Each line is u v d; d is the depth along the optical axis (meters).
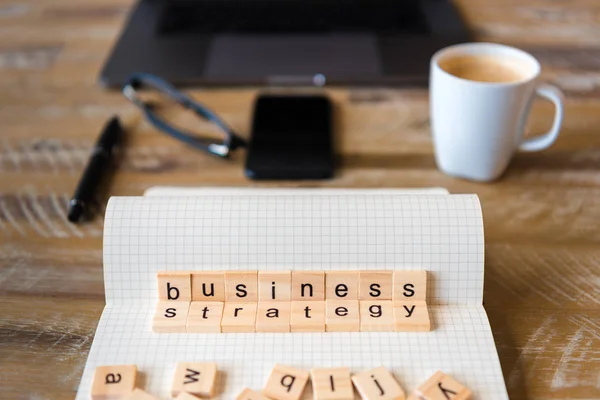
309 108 0.57
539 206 0.47
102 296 0.40
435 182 0.49
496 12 0.76
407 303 0.35
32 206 0.47
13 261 0.43
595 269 0.42
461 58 0.50
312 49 0.65
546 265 0.42
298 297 0.36
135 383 0.32
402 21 0.70
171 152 0.53
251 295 0.36
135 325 0.35
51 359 0.36
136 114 0.58
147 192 0.44
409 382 0.32
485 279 0.41
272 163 0.50
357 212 0.36
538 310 0.39
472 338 0.34
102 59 0.67
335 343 0.34
